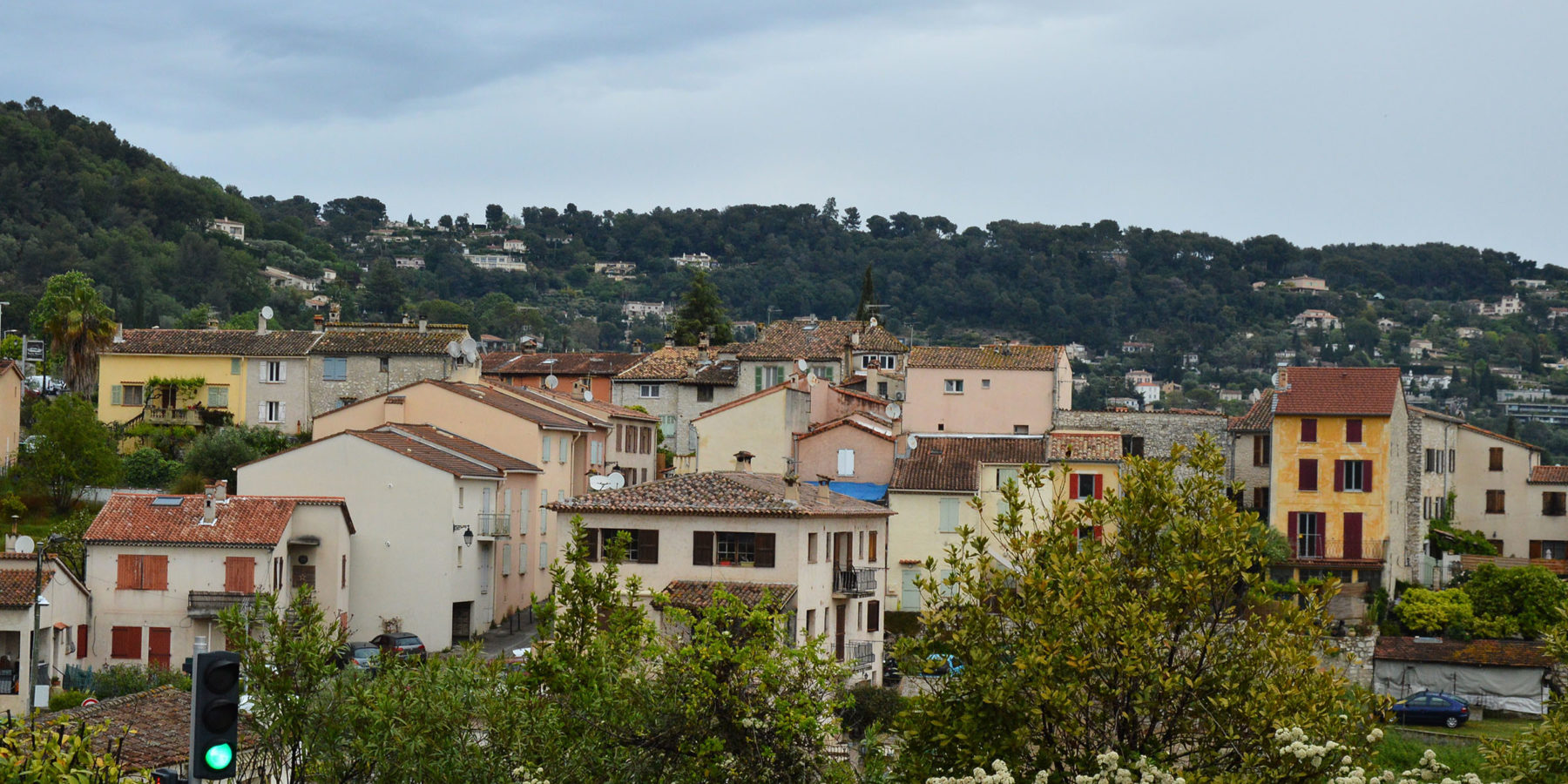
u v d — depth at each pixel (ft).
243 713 107.34
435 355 346.54
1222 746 83.35
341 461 250.78
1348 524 268.41
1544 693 234.79
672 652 111.86
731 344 435.12
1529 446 319.06
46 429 297.33
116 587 230.07
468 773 101.91
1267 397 298.15
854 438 277.23
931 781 79.87
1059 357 345.10
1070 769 84.69
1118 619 85.05
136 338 360.89
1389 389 272.10
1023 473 94.73
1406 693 241.76
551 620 116.06
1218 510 89.76
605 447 331.77
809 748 105.09
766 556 199.11
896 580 258.16
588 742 104.06
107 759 76.84
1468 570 286.66
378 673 113.29
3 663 202.49
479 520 260.62
